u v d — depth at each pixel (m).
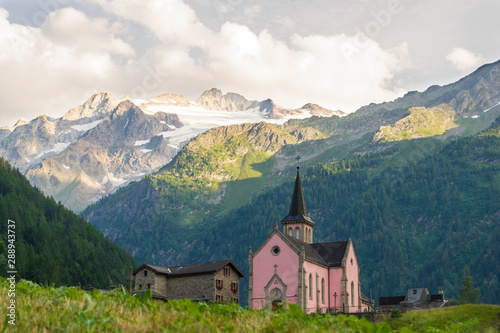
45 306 30.78
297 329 30.91
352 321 33.47
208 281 105.94
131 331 28.17
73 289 33.56
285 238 105.12
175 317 30.45
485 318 75.44
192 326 29.48
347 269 113.00
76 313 29.30
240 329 30.75
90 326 27.58
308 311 99.38
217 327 30.50
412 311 85.94
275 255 105.25
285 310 35.16
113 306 32.00
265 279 104.94
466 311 78.94
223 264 108.62
